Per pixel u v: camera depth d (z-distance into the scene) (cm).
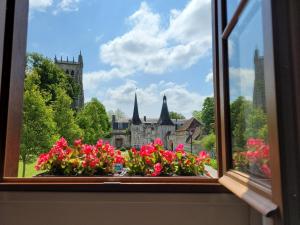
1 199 142
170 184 142
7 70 153
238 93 130
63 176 151
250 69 113
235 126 134
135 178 146
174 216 141
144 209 142
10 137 153
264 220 95
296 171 75
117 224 141
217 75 153
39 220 142
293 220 73
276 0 80
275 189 78
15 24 159
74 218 142
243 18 120
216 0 155
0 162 147
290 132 77
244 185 111
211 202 140
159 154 158
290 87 78
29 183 144
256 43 105
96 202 142
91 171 154
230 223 140
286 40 79
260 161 99
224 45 143
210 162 158
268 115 82
